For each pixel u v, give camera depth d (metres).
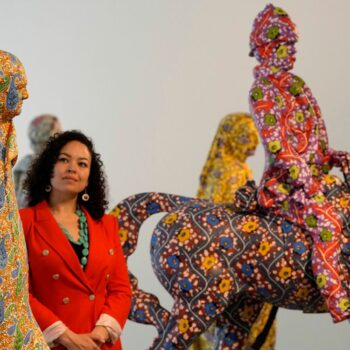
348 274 5.14
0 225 3.33
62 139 4.34
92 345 4.10
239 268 5.07
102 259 4.24
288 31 5.33
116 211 5.26
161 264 5.10
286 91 5.27
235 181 6.23
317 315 8.35
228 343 5.34
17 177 7.36
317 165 5.27
